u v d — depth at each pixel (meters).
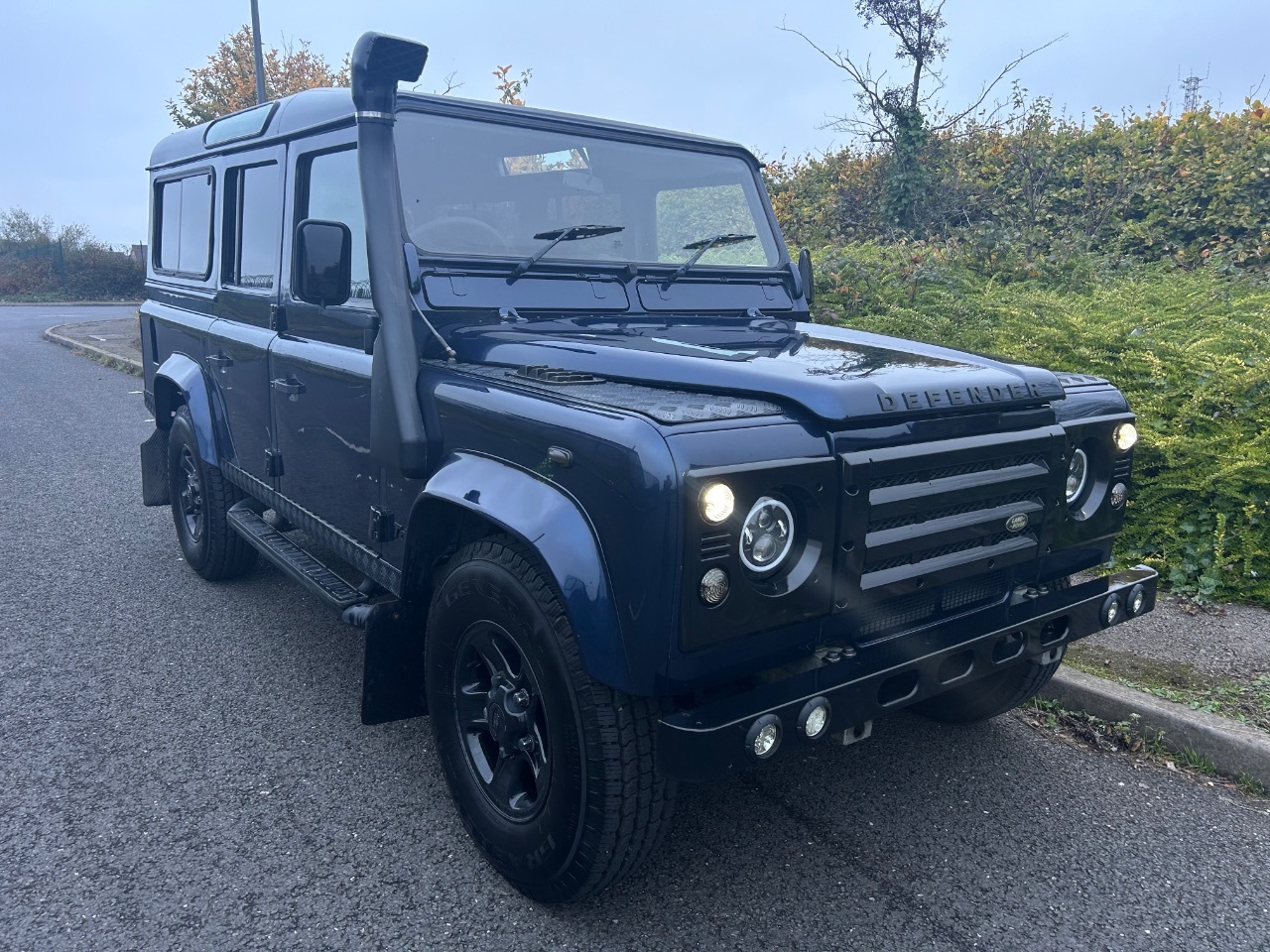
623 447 2.14
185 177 5.09
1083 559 3.03
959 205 11.84
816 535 2.27
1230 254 9.04
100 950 2.48
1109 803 3.21
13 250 34.69
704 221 3.83
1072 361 5.59
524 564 2.49
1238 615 4.42
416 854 2.91
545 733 2.54
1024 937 2.56
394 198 3.02
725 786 3.30
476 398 2.68
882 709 2.45
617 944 2.53
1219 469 4.74
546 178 3.42
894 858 2.90
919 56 12.38
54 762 3.42
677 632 2.11
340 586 3.56
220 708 3.84
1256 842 2.99
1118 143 11.04
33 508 6.79
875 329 6.65
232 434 4.55
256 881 2.77
